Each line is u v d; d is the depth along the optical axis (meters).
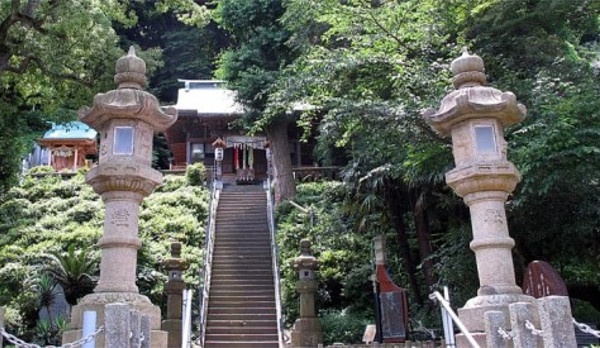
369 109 9.30
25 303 13.49
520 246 9.51
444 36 10.86
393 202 12.00
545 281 6.25
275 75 19.45
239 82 20.03
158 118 6.12
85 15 11.20
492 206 5.62
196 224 19.05
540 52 10.38
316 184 22.44
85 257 13.84
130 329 3.98
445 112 5.91
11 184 14.01
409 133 9.18
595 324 10.77
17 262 15.36
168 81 35.06
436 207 11.02
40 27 11.00
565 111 7.89
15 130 13.66
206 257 14.93
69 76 11.95
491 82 9.98
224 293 14.16
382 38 10.77
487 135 5.84
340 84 10.73
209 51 36.03
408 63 10.22
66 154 27.67
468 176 5.63
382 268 9.61
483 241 5.54
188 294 7.87
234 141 27.16
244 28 21.20
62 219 19.22
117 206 5.76
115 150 5.92
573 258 10.10
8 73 12.63
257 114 20.36
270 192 21.52
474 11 10.05
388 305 9.33
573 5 10.52
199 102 27.47
